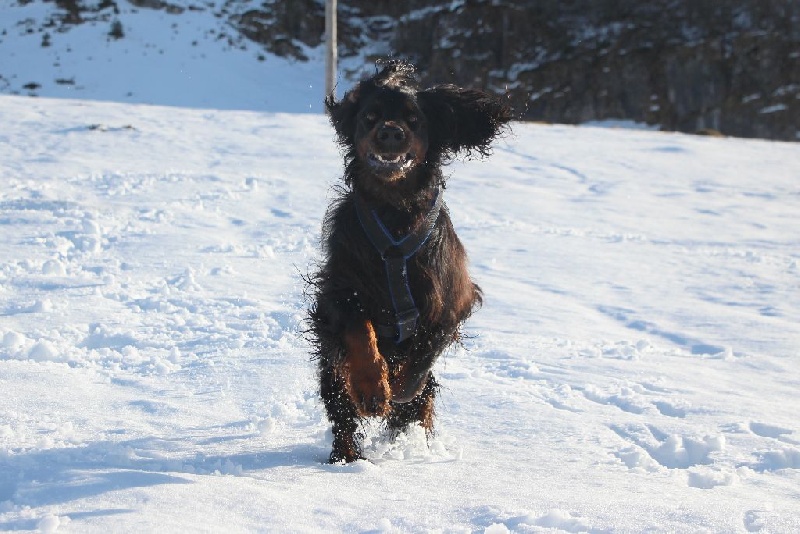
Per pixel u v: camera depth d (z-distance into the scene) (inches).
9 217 404.8
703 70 1286.9
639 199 550.9
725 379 226.1
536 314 290.0
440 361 232.2
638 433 178.9
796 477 153.9
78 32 1295.5
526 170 634.8
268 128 754.2
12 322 256.4
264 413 189.3
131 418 180.5
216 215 433.7
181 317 268.1
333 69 976.9
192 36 1322.6
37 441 158.4
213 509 124.0
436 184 175.3
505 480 146.1
